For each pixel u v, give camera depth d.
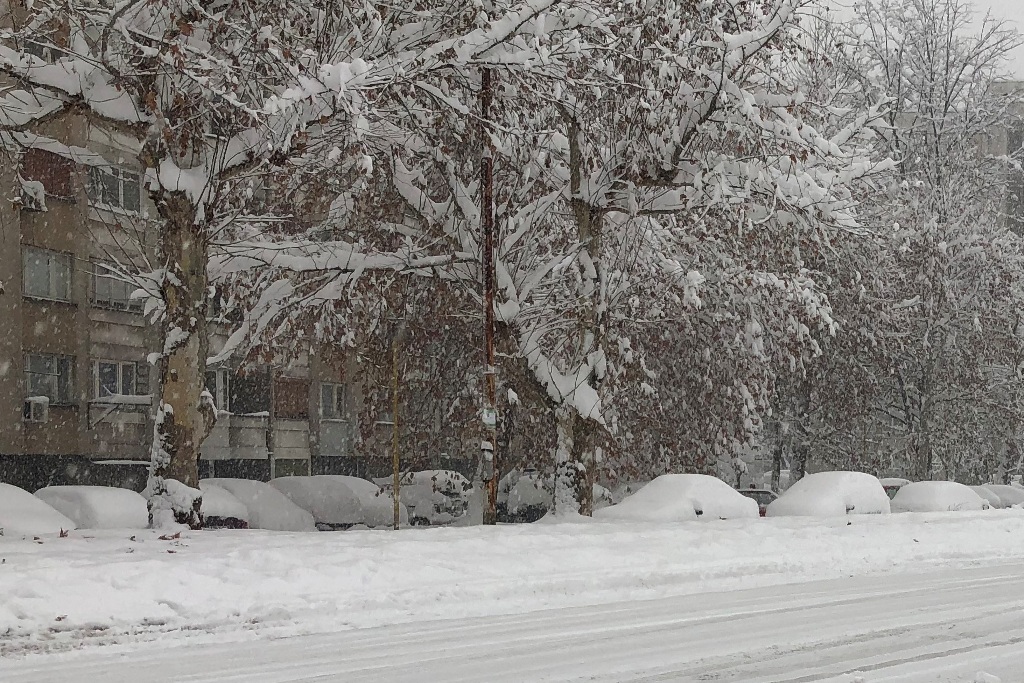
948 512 23.72
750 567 13.96
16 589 9.54
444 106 21.55
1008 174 47.12
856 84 42.66
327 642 8.77
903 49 43.62
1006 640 8.78
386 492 32.50
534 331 25.41
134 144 34.91
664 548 14.67
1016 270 39.72
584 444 24.92
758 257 27.17
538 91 22.19
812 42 25.30
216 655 8.23
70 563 11.01
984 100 44.34
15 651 8.39
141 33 17.47
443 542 13.91
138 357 36.69
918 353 40.09
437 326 29.19
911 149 41.94
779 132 21.92
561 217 26.89
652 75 22.41
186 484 18.41
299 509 27.75
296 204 24.05
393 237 25.89
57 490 20.70
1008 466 48.53
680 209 23.77
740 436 32.09
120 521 20.27
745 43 21.20
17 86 19.28
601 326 24.77
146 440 36.69
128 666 7.82
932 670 7.47
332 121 19.44
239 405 41.44
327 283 25.53
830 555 15.31
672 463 32.41
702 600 11.38
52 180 32.84
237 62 17.94
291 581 10.84
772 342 30.45
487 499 20.86
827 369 38.41
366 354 29.22
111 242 34.88
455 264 25.62
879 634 9.09
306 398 44.47
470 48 19.64
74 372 34.12
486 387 20.94
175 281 18.53
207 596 10.12
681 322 29.45
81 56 17.91
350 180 22.53
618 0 22.02
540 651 8.30
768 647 8.45
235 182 20.28
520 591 11.52
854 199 27.38
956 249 39.81
